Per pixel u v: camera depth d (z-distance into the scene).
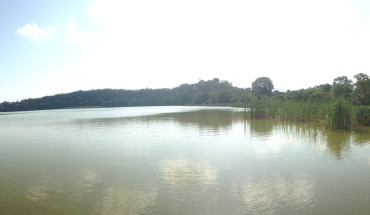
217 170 18.97
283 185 15.89
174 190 15.38
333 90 68.19
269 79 138.00
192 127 42.69
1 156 25.22
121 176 18.09
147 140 31.38
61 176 18.52
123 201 14.05
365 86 53.50
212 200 13.93
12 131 46.38
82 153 25.39
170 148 26.50
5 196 15.09
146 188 15.79
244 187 15.66
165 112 89.75
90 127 47.44
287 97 85.25
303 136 31.67
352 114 36.94
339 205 13.16
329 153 23.33
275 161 21.02
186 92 188.50
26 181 17.66
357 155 22.53
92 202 14.05
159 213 12.64
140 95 195.88
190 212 12.66
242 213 12.49
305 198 14.02
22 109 176.62
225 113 76.12
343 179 16.81
